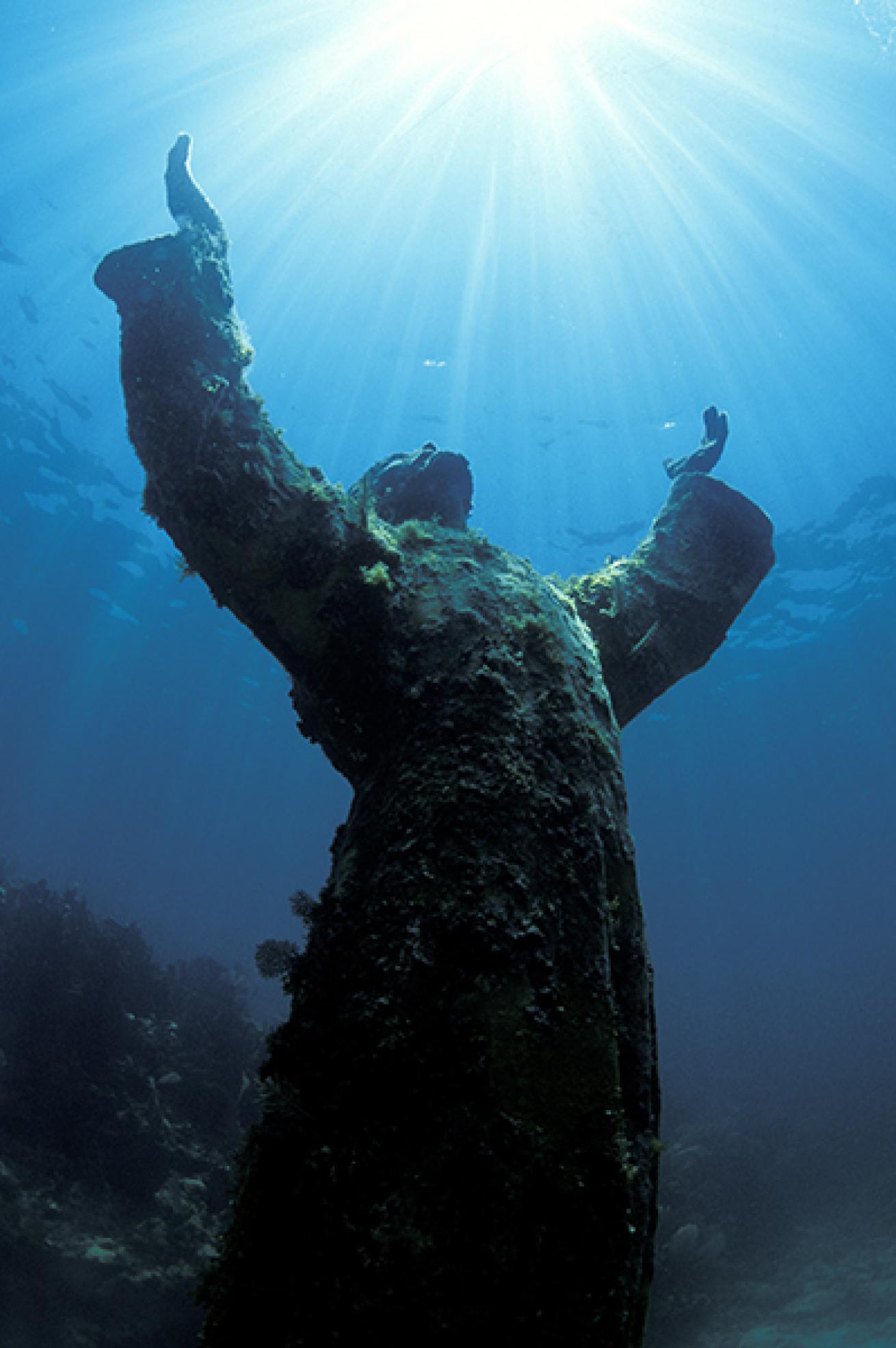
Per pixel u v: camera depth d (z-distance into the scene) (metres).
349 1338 0.79
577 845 1.08
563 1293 0.82
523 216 13.34
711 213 13.40
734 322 14.52
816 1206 13.66
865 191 13.02
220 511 1.41
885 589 22.05
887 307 14.32
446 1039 0.92
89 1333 4.75
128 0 11.54
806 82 11.77
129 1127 6.32
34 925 7.61
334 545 1.42
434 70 11.87
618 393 15.13
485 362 14.76
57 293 15.66
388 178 13.02
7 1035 6.40
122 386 1.52
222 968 11.04
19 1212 5.09
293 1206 0.90
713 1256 10.45
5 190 14.02
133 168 13.71
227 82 12.41
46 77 12.65
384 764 1.27
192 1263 5.41
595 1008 0.97
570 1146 0.87
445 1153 0.86
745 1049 34.78
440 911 0.99
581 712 1.25
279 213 13.42
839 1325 8.55
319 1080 0.97
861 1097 21.08
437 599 1.37
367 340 14.48
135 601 28.02
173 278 1.55
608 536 17.36
